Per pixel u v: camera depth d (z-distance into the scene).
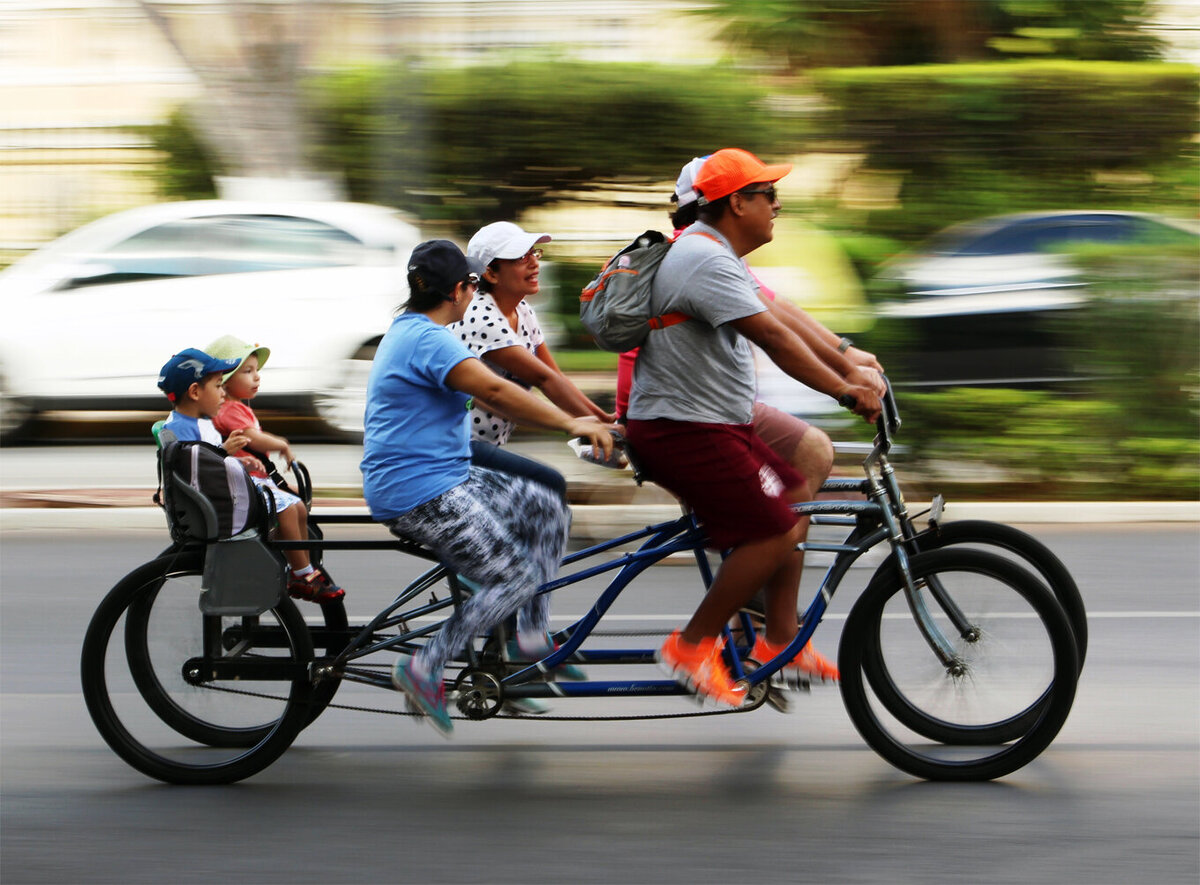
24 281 21.50
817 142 27.45
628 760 9.34
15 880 7.50
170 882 7.45
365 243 21.52
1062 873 7.43
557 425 8.24
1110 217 21.83
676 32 29.06
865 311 20.61
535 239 9.48
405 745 9.72
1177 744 9.52
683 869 7.52
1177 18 28.59
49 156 33.88
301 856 7.77
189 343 21.09
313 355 21.09
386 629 9.59
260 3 23.88
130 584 8.93
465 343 9.31
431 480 8.49
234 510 8.70
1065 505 17.64
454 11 27.22
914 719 8.97
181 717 9.04
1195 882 7.32
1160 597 13.66
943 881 7.34
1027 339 20.44
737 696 8.70
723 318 8.25
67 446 22.48
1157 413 19.28
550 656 8.77
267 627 9.03
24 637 12.53
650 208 27.20
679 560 12.23
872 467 9.26
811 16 28.16
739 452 8.48
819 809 8.38
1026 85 26.30
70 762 9.43
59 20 38.12
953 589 8.84
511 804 8.55
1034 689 8.84
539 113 25.95
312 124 25.92
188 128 31.66
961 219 26.12
